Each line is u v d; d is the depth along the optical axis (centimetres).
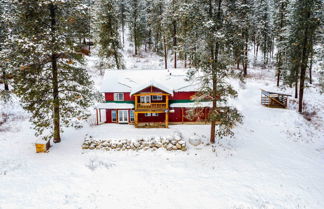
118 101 2328
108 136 1870
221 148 1725
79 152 1598
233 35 1460
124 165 1430
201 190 1158
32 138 1795
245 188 1181
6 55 1331
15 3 1327
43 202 1015
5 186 1120
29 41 1291
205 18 1465
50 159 1459
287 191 1170
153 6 4103
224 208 1012
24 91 1406
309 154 1745
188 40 1564
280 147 1844
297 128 2205
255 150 1745
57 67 1580
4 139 1714
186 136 1944
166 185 1203
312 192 1177
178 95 2328
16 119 2077
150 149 1694
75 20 1453
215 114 1582
